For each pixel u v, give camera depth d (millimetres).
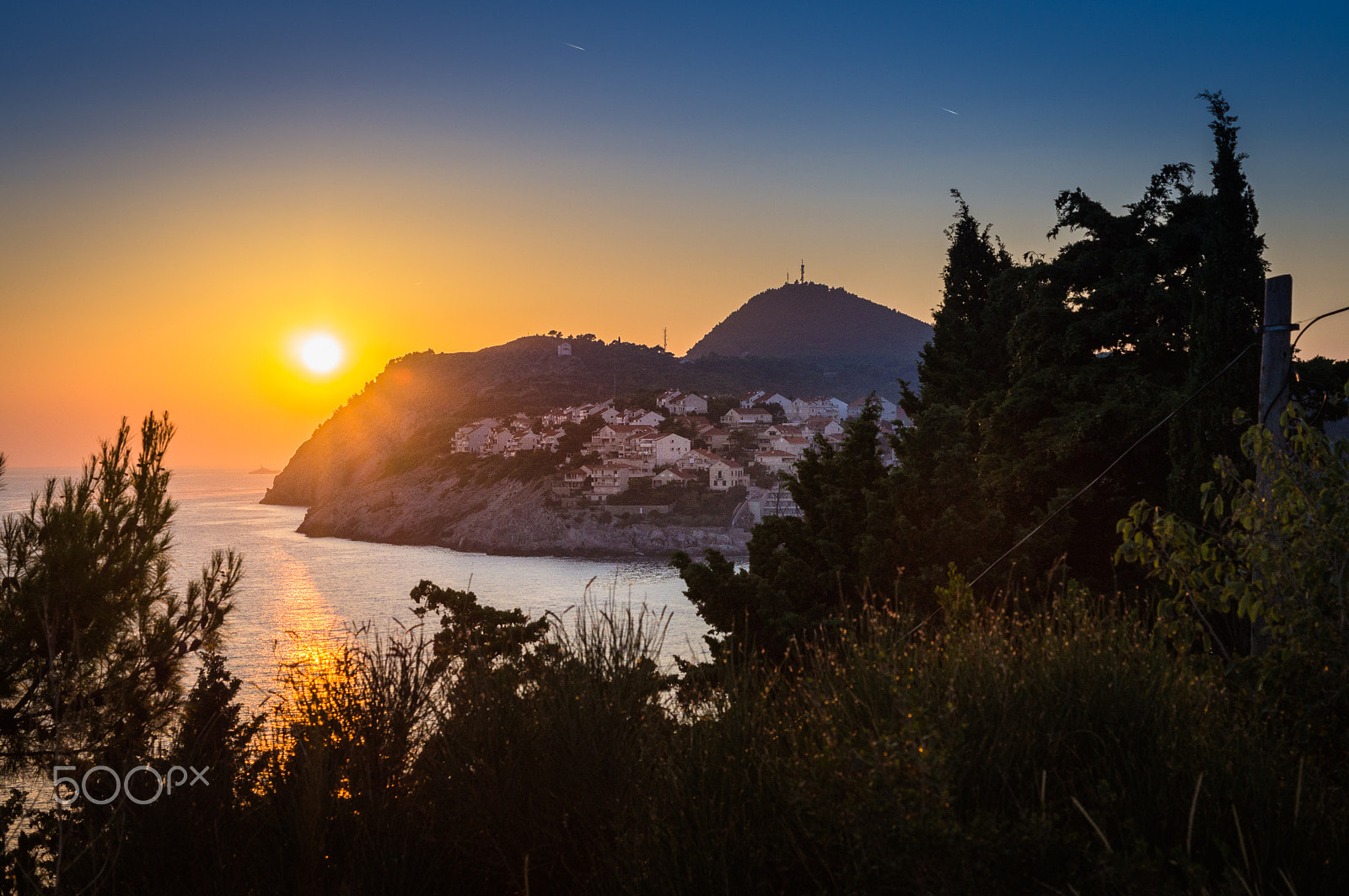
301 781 4156
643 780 3980
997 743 3361
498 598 74125
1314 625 4727
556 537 139750
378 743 4504
